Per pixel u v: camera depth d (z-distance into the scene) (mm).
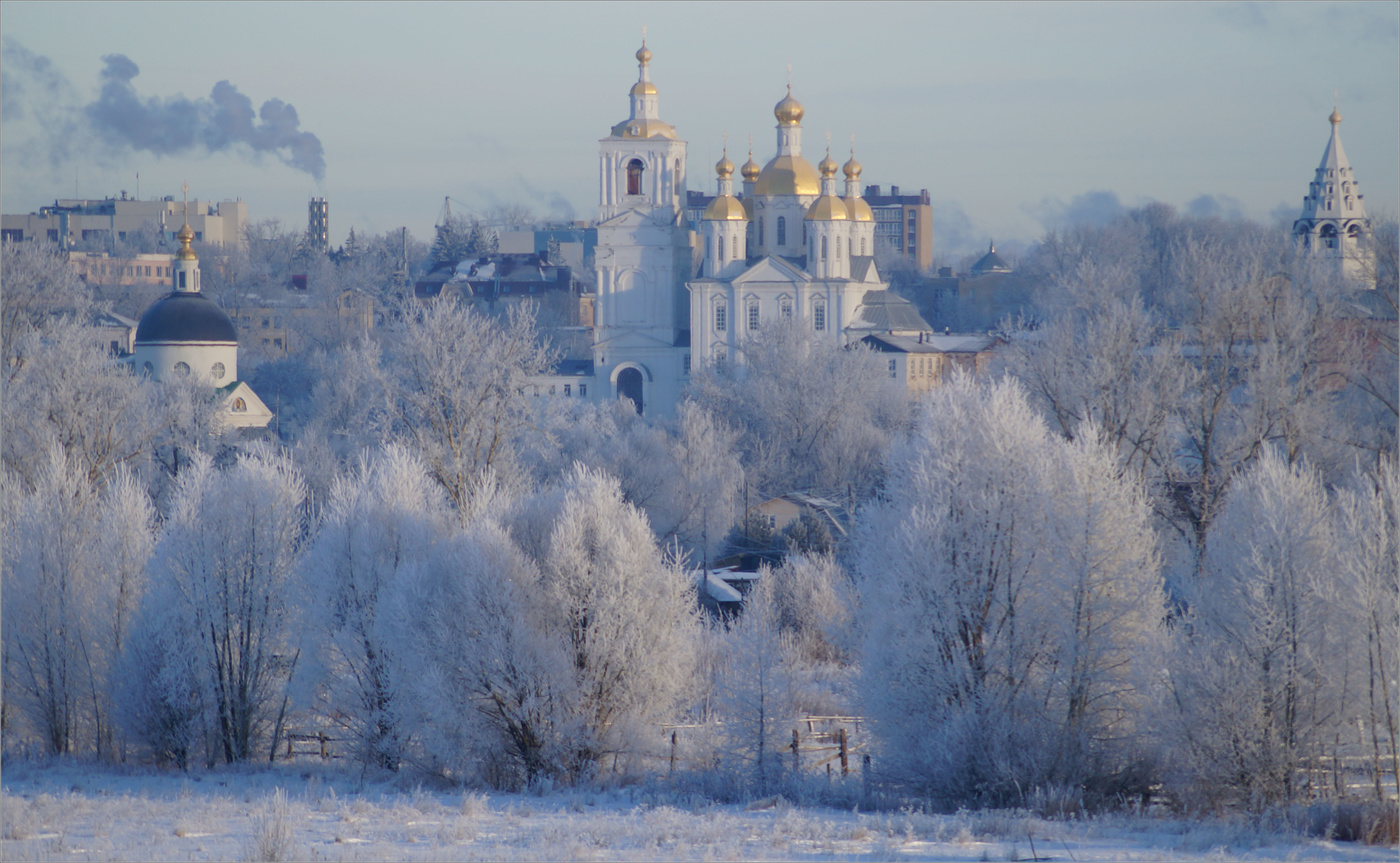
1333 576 40281
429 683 45281
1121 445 68625
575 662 47250
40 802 38656
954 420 45000
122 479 57094
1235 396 74312
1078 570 42344
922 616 42781
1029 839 33875
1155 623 42781
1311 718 39750
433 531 51500
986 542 42938
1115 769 41938
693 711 54406
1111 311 71938
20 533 55312
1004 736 40906
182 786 43719
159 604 51500
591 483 49938
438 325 76688
